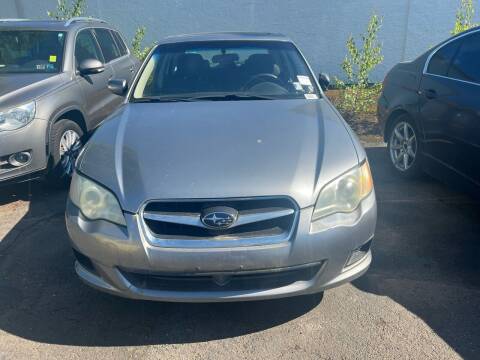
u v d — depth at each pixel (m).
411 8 9.02
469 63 4.00
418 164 4.71
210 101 3.63
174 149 2.80
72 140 4.92
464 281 3.16
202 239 2.43
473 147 3.64
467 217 4.09
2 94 4.25
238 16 9.64
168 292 2.52
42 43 5.20
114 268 2.53
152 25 9.89
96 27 6.08
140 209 2.48
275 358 2.51
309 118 3.22
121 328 2.77
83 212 2.62
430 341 2.61
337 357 2.51
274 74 3.97
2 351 2.59
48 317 2.87
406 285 3.12
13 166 4.20
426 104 4.39
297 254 2.45
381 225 3.96
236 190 2.48
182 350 2.59
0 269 3.40
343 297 3.01
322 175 2.58
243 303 2.97
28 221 4.16
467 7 7.59
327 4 9.30
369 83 9.26
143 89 3.89
